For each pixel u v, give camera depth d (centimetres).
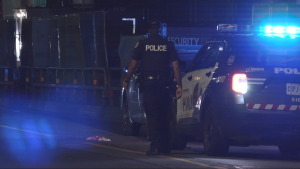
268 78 3216
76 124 5959
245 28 3728
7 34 8275
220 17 8138
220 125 3278
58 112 7350
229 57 3462
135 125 4978
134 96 4838
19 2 9894
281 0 7400
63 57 7100
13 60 8225
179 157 3369
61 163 3083
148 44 3409
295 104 3212
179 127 3888
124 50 6147
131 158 3297
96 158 3294
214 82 3409
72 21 6794
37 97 7831
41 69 7619
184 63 3784
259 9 4850
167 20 7906
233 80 3244
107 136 4941
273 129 3188
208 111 3441
